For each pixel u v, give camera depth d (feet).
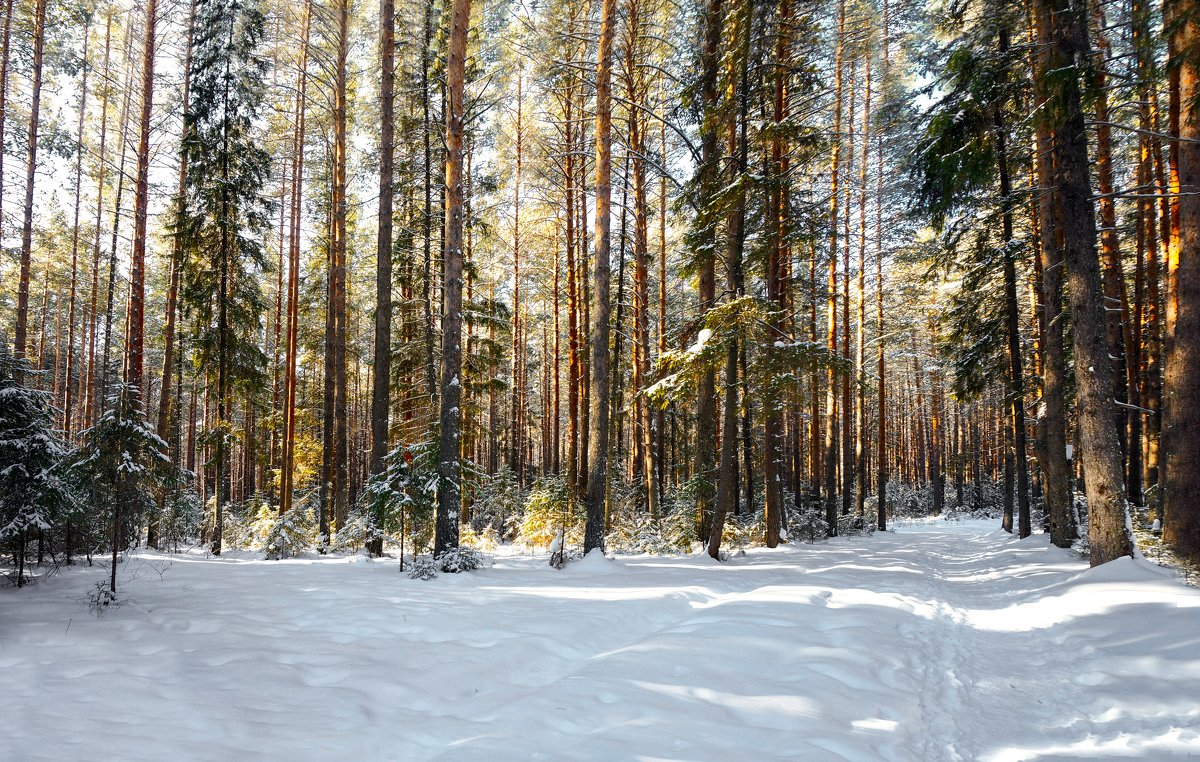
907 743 12.81
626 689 15.01
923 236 76.84
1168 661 17.28
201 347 57.00
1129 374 56.44
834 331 69.92
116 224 73.41
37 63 58.75
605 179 42.42
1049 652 20.89
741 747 11.93
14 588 28.12
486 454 132.16
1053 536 44.39
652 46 56.54
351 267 88.12
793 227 47.93
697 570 36.55
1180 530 29.99
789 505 64.80
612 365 71.41
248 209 57.06
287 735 12.60
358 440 127.24
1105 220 50.39
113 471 25.88
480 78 61.67
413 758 11.80
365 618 22.79
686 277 47.16
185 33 58.03
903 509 127.85
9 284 93.81
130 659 17.58
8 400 27.30
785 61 46.06
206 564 40.60
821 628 21.66
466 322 67.82
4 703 14.07
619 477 68.90
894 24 63.21
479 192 66.95
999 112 43.75
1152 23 26.68
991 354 62.54
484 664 17.51
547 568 38.09
